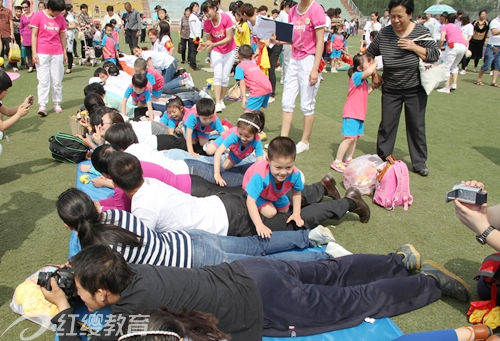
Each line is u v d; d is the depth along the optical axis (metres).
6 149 6.05
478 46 14.91
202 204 3.53
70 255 3.31
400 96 5.29
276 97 9.94
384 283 2.95
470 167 5.96
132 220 2.90
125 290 2.29
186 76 9.79
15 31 12.34
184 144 5.31
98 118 5.01
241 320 2.49
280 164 3.17
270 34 6.13
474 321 2.85
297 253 3.40
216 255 3.05
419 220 4.34
